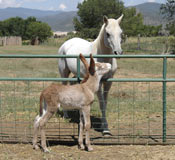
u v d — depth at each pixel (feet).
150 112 25.14
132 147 17.60
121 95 29.76
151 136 19.38
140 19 166.40
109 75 20.24
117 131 20.56
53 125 22.07
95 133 20.26
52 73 46.34
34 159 15.78
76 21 126.11
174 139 18.80
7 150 17.10
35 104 26.55
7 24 225.56
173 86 36.88
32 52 88.58
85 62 16.88
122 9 123.34
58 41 139.64
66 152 16.81
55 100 16.06
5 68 52.70
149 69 53.26
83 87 16.40
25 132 19.48
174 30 92.17
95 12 120.57
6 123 22.20
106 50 20.38
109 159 15.69
